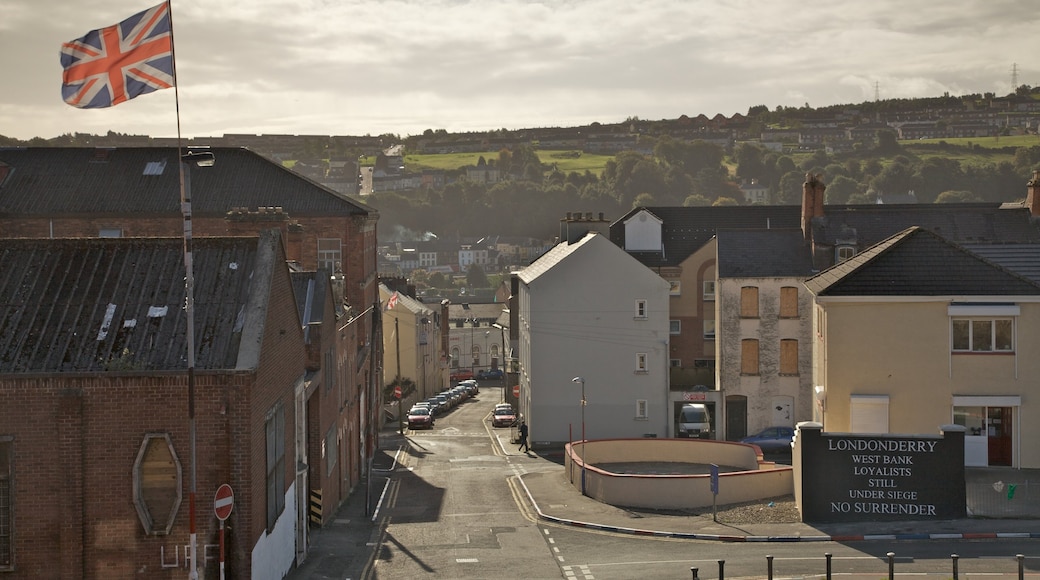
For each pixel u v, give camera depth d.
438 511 40.72
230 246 25.86
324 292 37.06
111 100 24.06
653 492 39.09
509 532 36.00
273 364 25.94
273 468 26.11
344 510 41.03
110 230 55.03
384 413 80.69
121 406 22.72
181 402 22.81
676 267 69.31
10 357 23.16
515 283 84.38
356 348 50.09
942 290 39.47
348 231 56.62
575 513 38.72
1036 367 39.16
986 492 35.16
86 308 24.39
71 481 22.56
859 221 63.88
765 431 57.41
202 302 24.58
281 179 57.94
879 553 29.77
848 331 40.19
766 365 61.34
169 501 22.86
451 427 78.25
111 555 22.69
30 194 55.47
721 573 25.45
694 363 69.25
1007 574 26.89
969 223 65.06
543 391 63.34
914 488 33.44
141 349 23.48
